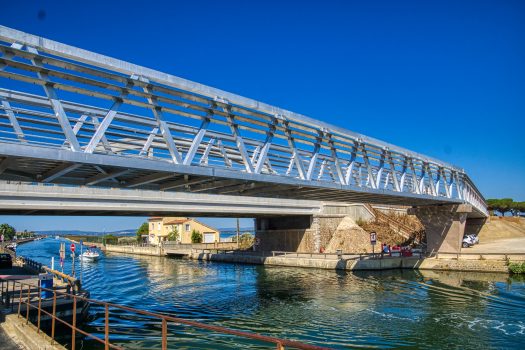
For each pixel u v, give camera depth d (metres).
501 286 21.42
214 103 11.60
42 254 62.09
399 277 26.17
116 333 14.18
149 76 9.96
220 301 19.78
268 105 13.04
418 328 13.69
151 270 36.09
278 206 41.66
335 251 41.97
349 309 16.86
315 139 15.77
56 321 14.52
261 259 38.94
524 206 76.50
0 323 10.73
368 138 18.44
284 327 14.34
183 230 68.94
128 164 9.50
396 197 22.59
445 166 27.55
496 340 12.26
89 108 10.28
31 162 9.81
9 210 26.39
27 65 7.93
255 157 13.84
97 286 26.14
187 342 12.97
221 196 37.22
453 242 31.59
